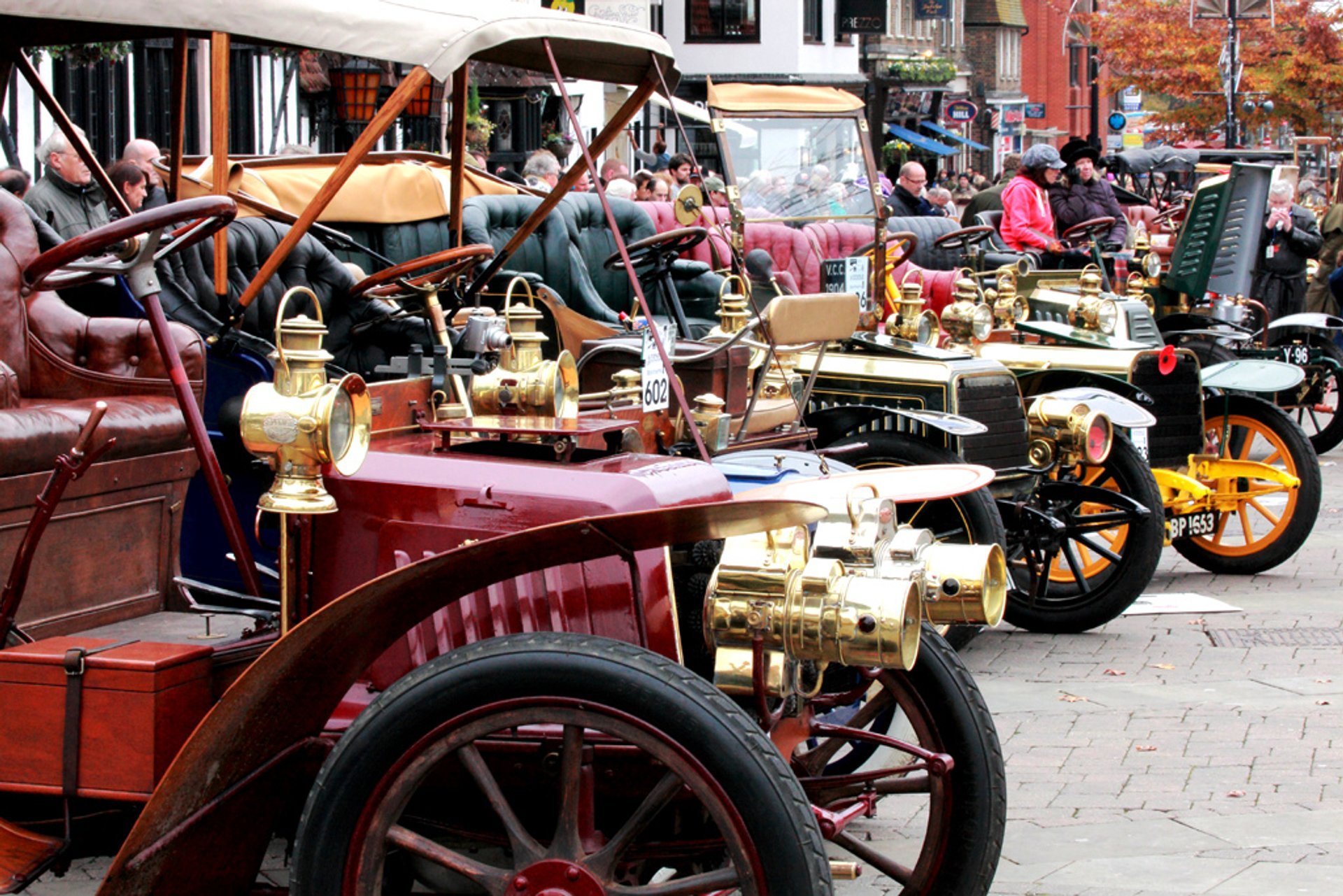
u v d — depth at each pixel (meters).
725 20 30.58
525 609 3.53
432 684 3.09
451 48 4.20
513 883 3.09
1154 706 6.28
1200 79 31.42
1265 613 7.98
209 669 3.65
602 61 5.36
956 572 3.52
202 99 12.08
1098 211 13.21
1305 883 4.46
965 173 25.59
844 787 4.02
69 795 3.54
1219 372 8.76
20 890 3.66
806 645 3.27
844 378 7.08
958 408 6.83
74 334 4.64
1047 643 7.35
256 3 4.18
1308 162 29.14
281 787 3.46
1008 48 52.06
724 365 5.75
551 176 11.03
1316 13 30.95
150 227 3.77
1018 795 5.22
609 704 3.02
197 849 3.34
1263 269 13.47
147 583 4.31
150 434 4.28
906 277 8.61
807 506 3.03
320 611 3.09
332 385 3.43
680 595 4.02
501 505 3.56
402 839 3.13
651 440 4.80
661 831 3.56
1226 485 8.74
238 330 5.07
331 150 13.55
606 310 8.07
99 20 4.24
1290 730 5.97
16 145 9.97
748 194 9.02
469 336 4.08
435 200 7.42
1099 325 8.64
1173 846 4.75
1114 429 7.41
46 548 3.99
